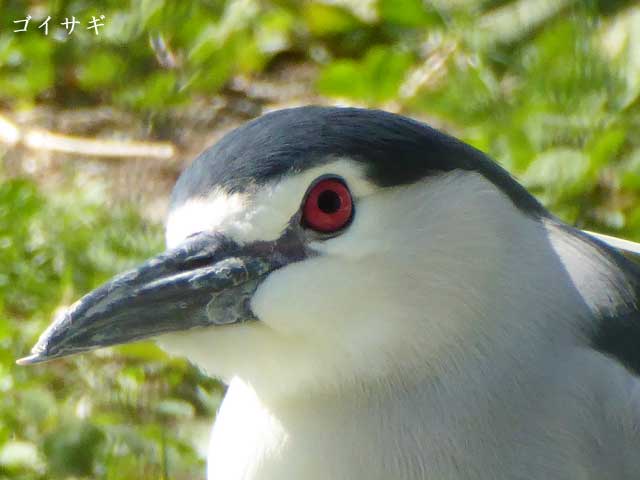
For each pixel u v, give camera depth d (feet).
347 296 25.67
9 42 57.31
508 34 50.57
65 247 44.60
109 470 36.52
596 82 47.21
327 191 25.58
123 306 25.90
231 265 25.75
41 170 52.08
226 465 28.07
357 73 50.39
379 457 26.63
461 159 26.78
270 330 25.93
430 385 26.68
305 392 26.58
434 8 52.80
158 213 48.78
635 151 44.98
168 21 55.72
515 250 27.12
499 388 26.73
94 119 54.70
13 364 40.22
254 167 25.72
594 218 43.06
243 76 56.13
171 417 39.29
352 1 55.62
